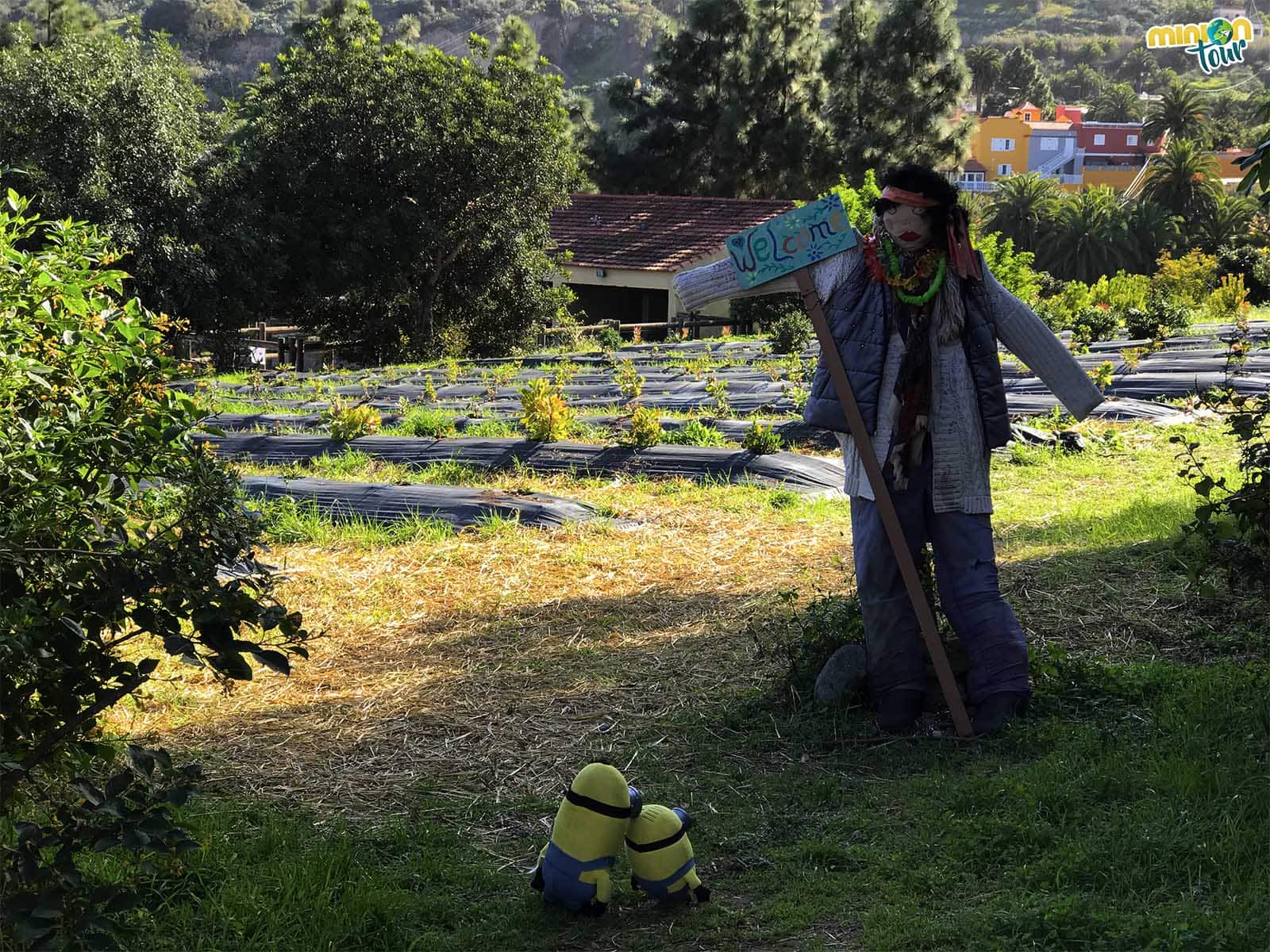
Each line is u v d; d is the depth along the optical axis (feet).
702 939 13.11
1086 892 13.00
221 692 21.24
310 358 103.81
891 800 15.89
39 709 13.09
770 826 15.51
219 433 14.30
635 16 531.09
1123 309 82.74
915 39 153.89
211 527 13.37
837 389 17.83
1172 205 224.74
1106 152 363.35
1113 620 22.25
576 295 124.57
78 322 15.03
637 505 34.76
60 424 13.74
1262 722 16.89
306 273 99.86
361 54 97.40
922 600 17.66
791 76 157.99
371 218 96.02
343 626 25.05
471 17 528.22
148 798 12.19
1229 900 12.34
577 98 168.76
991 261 95.71
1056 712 18.10
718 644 22.65
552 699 20.36
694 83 162.61
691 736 18.47
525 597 26.53
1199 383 49.44
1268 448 19.11
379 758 18.28
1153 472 35.29
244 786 17.30
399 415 53.21
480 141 96.89
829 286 18.16
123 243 83.76
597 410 54.39
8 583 12.14
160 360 14.61
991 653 17.90
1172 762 15.47
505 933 13.29
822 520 32.27
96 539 13.28
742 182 162.20
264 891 13.91
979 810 15.20
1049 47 571.28
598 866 13.60
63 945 10.98
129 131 87.56
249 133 100.73
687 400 54.39
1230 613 21.84
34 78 84.94
